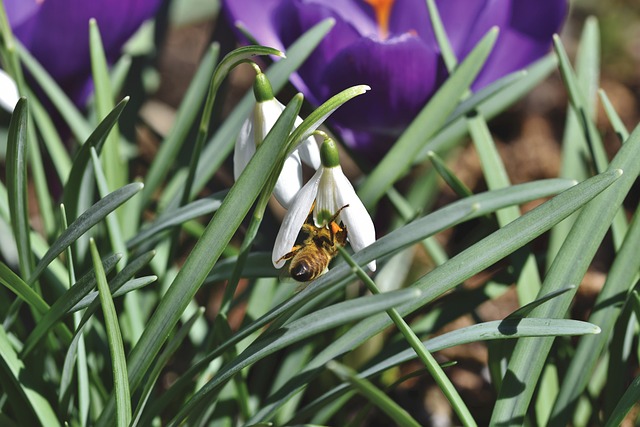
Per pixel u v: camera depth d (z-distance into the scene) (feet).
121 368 1.13
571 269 1.20
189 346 1.64
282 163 1.12
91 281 1.16
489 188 1.40
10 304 1.34
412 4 1.55
